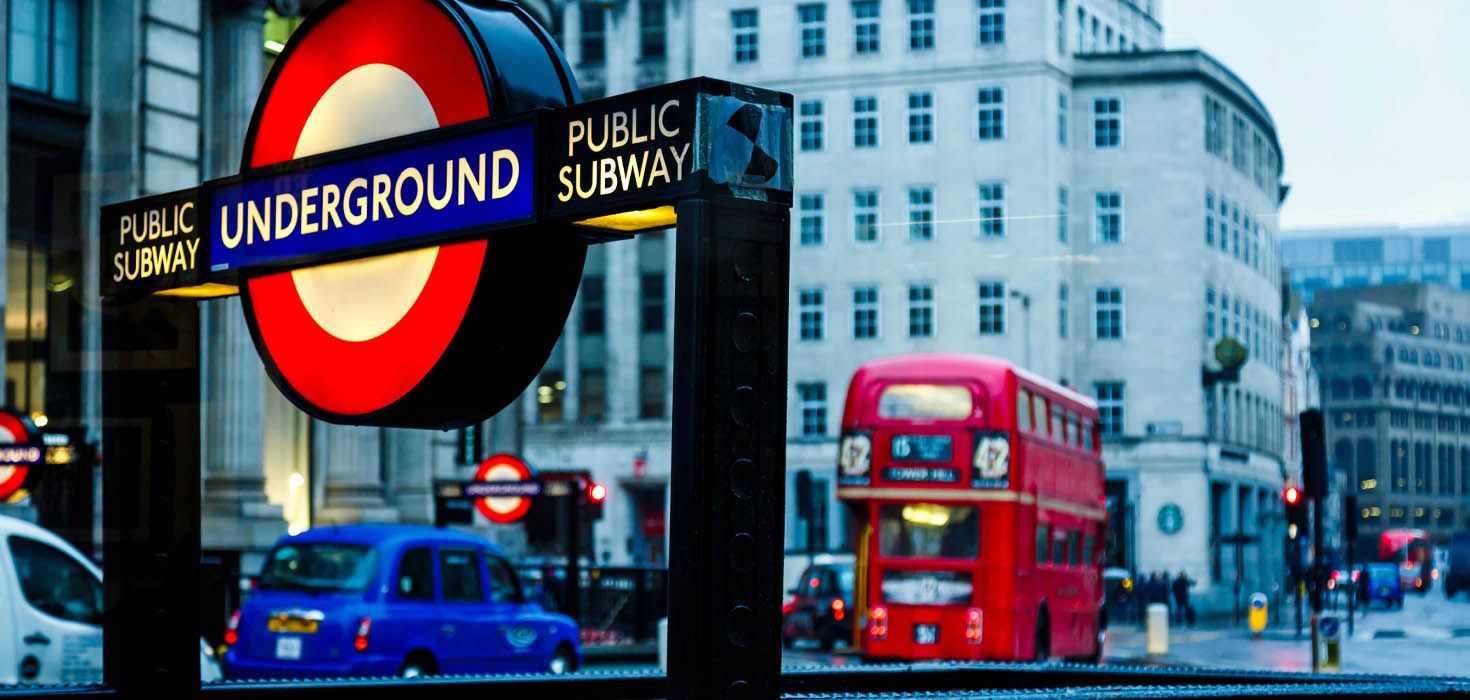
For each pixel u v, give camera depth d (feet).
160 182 49.32
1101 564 83.56
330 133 10.44
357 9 10.19
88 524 54.44
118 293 12.23
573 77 9.64
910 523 70.18
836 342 150.41
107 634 13.30
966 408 70.13
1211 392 155.63
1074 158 135.64
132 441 13.19
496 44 9.50
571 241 9.32
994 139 98.89
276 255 10.78
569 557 80.59
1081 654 78.38
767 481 8.64
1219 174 148.87
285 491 73.82
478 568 52.42
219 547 56.44
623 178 8.79
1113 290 150.82
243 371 52.60
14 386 51.62
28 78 49.75
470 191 9.53
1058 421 76.28
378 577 49.03
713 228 8.49
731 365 8.53
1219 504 154.40
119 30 49.26
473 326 9.46
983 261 140.97
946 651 68.69
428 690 15.16
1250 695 12.03
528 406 123.03
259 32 49.60
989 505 69.15
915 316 149.48
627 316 88.63
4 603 35.45
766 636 8.61
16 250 50.70
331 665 47.96
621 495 126.11
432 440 81.30
